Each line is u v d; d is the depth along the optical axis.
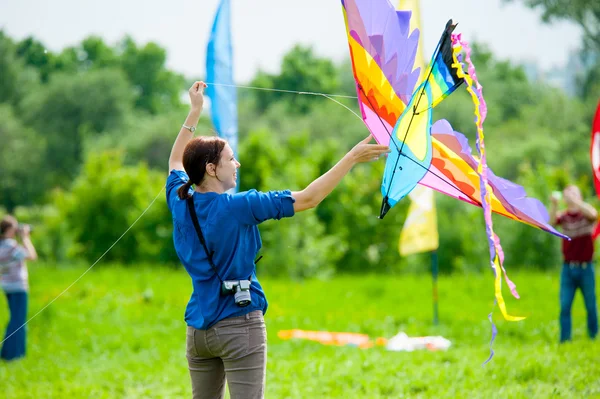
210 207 13.11
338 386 22.56
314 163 63.78
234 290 12.91
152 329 35.59
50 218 71.81
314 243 57.94
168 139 161.88
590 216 28.00
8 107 167.25
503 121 152.00
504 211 15.85
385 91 14.30
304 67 198.38
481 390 20.91
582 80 134.50
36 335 34.59
